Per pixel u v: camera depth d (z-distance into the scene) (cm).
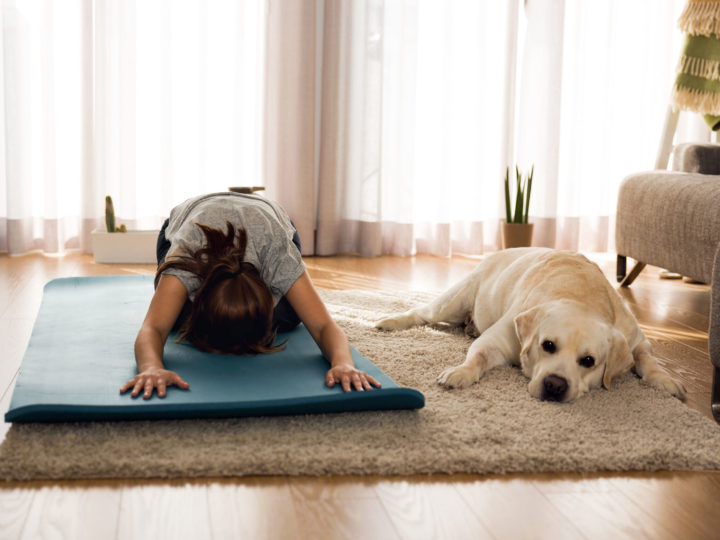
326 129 390
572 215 428
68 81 370
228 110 389
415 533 124
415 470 144
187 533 121
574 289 201
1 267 339
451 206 415
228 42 383
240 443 149
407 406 166
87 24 360
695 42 315
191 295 185
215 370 177
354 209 407
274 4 378
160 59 372
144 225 388
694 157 331
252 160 396
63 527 121
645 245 313
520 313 202
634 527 129
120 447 144
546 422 167
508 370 203
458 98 409
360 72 393
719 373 187
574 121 420
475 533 125
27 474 135
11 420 149
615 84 431
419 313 248
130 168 374
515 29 403
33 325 225
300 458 142
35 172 376
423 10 402
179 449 145
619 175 440
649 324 276
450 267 377
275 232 191
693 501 139
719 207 260
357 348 218
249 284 181
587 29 419
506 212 385
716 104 315
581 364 184
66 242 380
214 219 189
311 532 122
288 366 182
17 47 353
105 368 177
